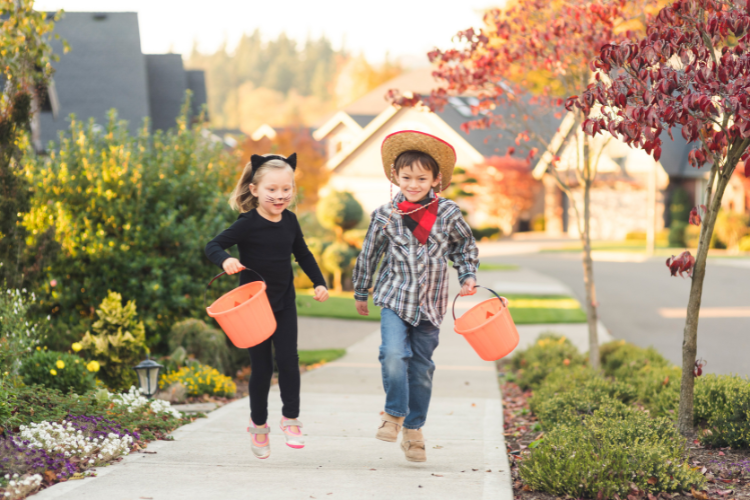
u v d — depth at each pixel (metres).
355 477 3.97
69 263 8.37
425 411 4.25
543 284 20.73
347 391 7.82
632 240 37.34
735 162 4.36
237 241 3.97
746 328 12.98
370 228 4.21
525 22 7.95
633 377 7.57
